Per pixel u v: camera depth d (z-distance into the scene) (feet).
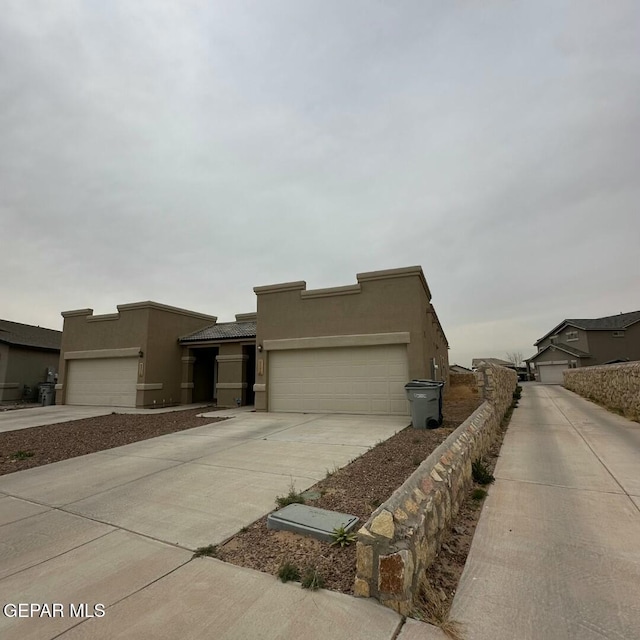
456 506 14.79
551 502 15.96
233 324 66.95
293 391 46.03
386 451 24.12
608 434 29.96
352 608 8.98
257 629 8.34
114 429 36.42
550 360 143.74
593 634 8.18
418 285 41.27
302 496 16.48
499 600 9.45
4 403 70.49
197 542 12.65
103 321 61.87
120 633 8.34
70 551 12.27
